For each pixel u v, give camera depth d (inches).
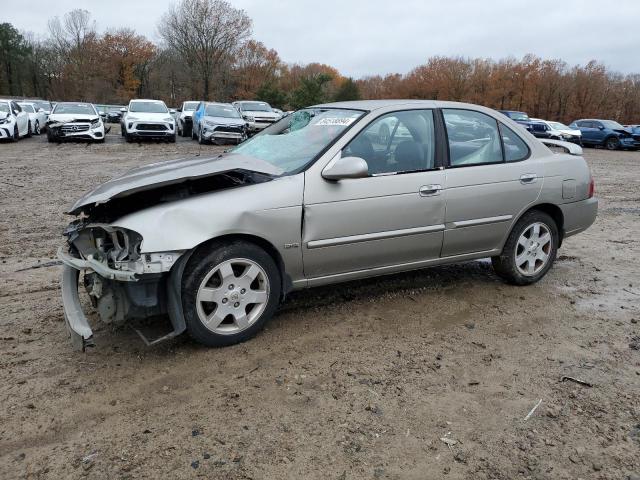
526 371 140.8
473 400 126.7
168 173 146.4
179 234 134.4
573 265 235.5
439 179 172.7
